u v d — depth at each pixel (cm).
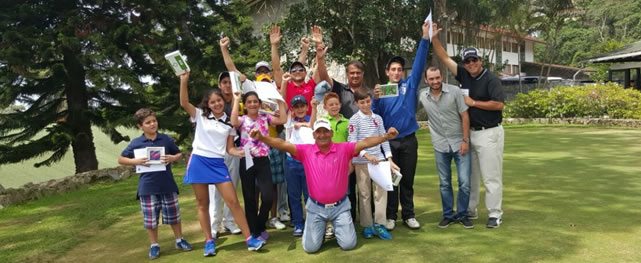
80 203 588
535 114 1549
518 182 584
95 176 746
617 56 1800
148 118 368
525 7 2333
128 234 435
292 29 1482
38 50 849
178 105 1079
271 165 430
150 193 362
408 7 1549
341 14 1481
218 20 1149
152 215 362
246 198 385
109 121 975
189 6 1070
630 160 728
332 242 382
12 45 833
